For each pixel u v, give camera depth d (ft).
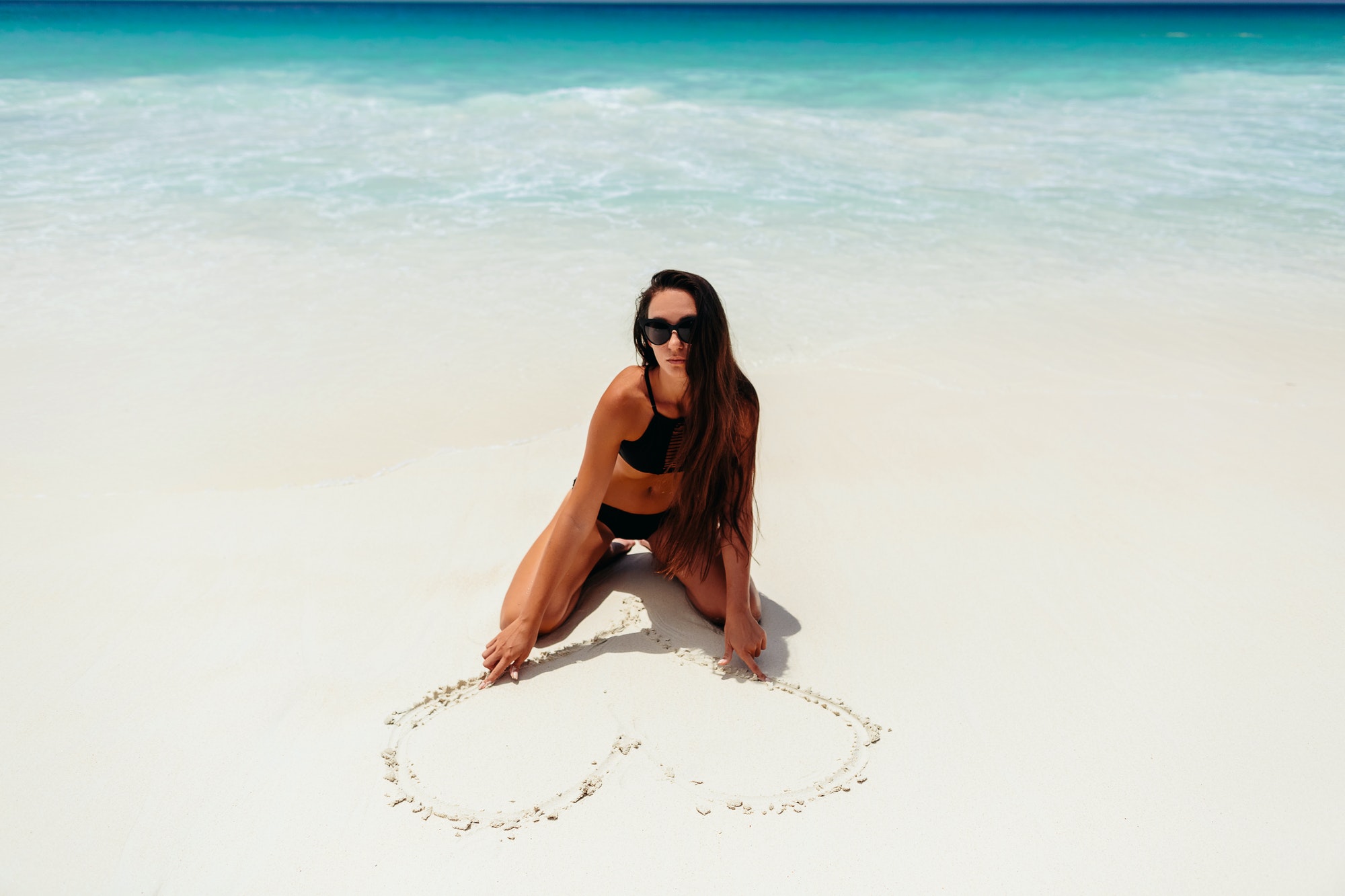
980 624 10.32
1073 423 15.46
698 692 9.15
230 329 19.13
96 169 32.09
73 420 15.38
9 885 7.02
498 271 22.80
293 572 11.27
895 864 7.18
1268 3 259.80
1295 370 17.70
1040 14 158.81
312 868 7.14
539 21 128.57
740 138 39.73
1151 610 10.53
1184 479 13.57
